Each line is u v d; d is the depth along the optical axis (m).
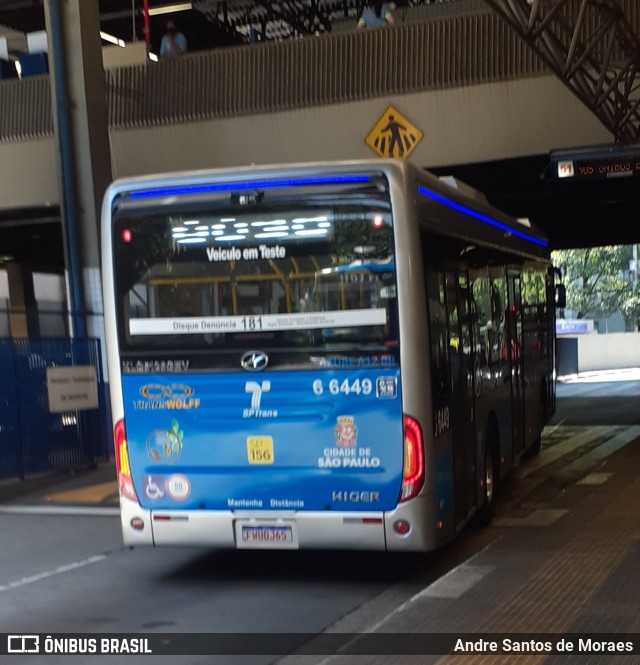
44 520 10.53
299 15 27.86
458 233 8.09
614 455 14.23
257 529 7.03
